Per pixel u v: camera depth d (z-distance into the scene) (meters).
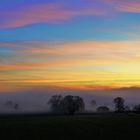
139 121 69.88
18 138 43.09
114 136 44.16
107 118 85.75
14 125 64.25
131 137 43.25
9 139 42.19
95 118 88.44
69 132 49.03
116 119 78.88
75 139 41.97
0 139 42.09
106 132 48.59
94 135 45.38
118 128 54.47
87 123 66.88
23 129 54.44
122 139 41.53
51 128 55.81
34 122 74.38
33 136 44.88
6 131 50.94
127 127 56.31
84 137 43.38
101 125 61.19
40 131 50.75
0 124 67.62
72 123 68.00
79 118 91.88
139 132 48.56
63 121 76.62
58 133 47.91
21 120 87.00
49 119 90.06
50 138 42.88
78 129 53.44
